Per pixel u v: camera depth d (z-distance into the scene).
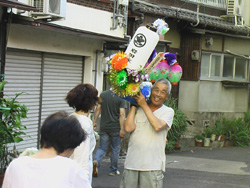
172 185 7.57
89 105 3.97
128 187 4.63
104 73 10.91
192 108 14.20
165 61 5.21
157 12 11.62
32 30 7.93
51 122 2.66
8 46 7.37
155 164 4.58
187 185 7.64
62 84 9.27
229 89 15.61
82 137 2.76
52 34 8.51
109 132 7.59
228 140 13.88
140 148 4.56
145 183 4.57
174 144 11.84
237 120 14.41
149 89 4.55
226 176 8.65
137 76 4.38
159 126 4.46
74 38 9.21
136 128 4.62
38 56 8.42
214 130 13.92
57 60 9.03
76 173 2.61
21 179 2.53
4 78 7.53
